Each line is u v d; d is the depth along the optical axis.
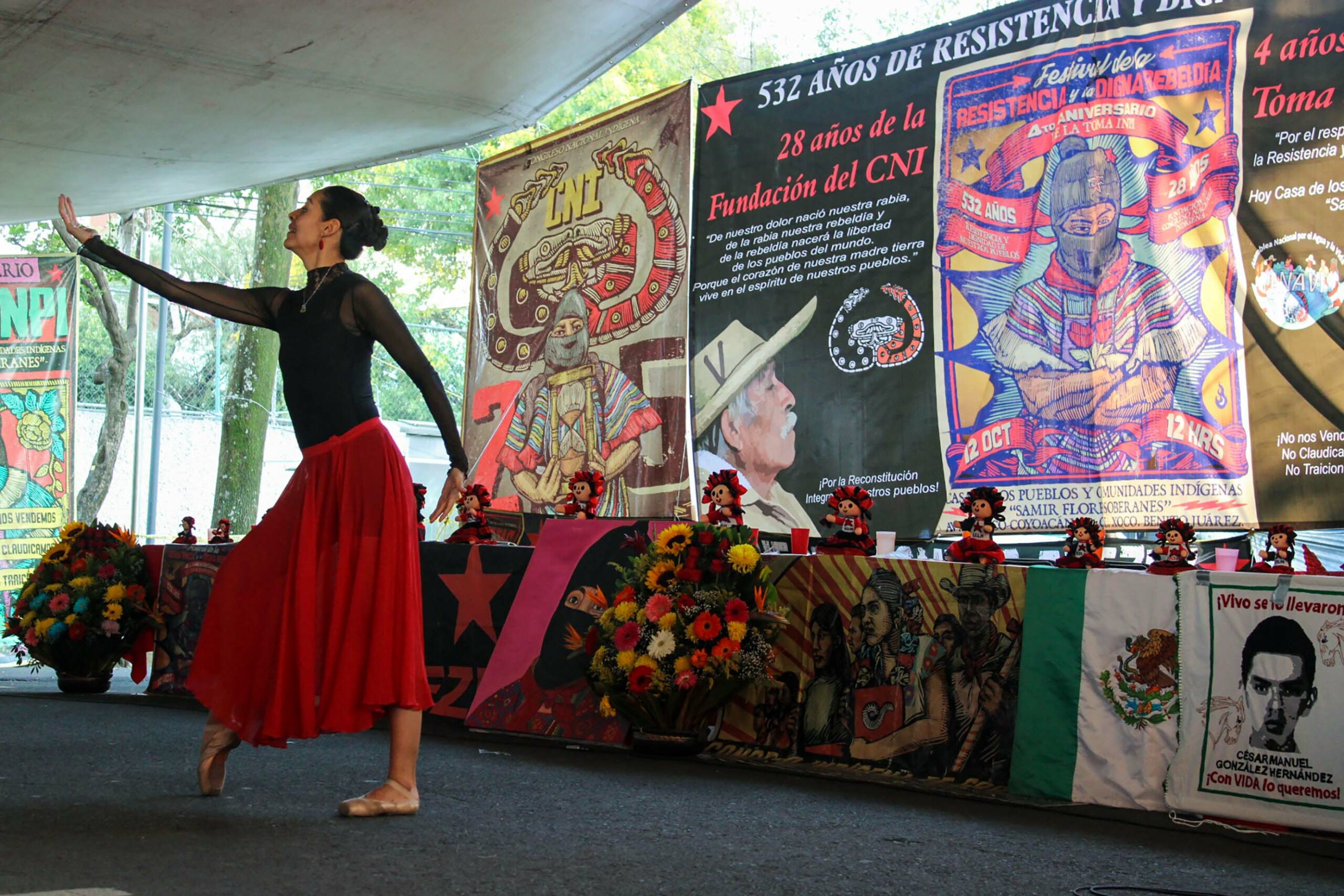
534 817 3.14
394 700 3.04
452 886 2.34
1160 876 2.71
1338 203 4.74
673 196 6.98
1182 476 5.00
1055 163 5.43
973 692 3.99
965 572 4.10
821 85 6.30
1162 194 5.14
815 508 6.12
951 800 3.70
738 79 6.66
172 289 3.25
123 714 5.66
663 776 4.01
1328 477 4.68
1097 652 3.72
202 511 16.72
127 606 6.77
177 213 18.45
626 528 5.01
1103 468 5.20
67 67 6.24
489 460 8.07
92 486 13.97
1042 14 5.53
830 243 6.20
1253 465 4.85
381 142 7.83
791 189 6.38
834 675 4.38
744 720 4.60
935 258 5.79
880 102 6.06
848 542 5.09
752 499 6.41
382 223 3.39
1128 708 3.63
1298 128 4.84
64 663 6.84
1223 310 4.95
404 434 16.83
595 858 2.66
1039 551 5.57
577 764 4.23
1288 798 3.29
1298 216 4.82
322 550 3.10
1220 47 5.04
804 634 4.51
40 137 7.19
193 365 19.84
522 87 6.95
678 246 6.94
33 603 6.86
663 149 7.04
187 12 5.70
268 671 3.06
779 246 6.41
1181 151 5.11
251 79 6.55
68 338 10.38
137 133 7.25
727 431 6.55
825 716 4.36
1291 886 2.67
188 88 6.62
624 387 7.19
